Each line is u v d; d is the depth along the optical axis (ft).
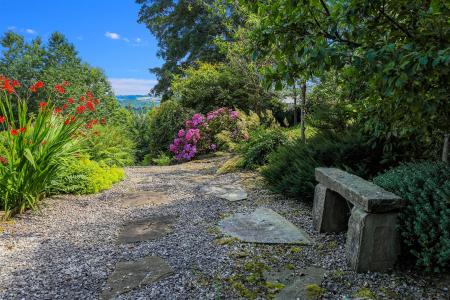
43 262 9.00
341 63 6.44
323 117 15.60
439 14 6.73
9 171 12.53
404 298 6.64
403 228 7.59
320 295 6.89
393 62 5.65
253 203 13.88
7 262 9.04
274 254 8.94
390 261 7.66
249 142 23.39
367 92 8.84
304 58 7.23
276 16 7.68
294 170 14.67
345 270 7.85
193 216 12.55
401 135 10.19
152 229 11.37
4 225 11.88
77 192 16.31
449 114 8.14
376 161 13.09
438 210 7.30
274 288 7.24
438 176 8.21
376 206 7.46
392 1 6.94
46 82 40.60
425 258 6.98
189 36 59.67
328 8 7.91
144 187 18.34
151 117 41.78
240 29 26.50
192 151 32.07
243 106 37.37
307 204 13.32
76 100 31.86
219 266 8.33
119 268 8.46
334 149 13.84
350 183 9.02
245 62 30.91
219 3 25.03
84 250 9.77
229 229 10.80
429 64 5.66
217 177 20.31
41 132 14.01
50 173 14.02
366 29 7.15
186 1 57.06
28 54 49.19
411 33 6.98
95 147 22.84
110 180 18.69
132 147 34.32
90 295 7.22
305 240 9.72
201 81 40.11
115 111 44.52
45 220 12.60
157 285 7.53
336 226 10.33
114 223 12.22
